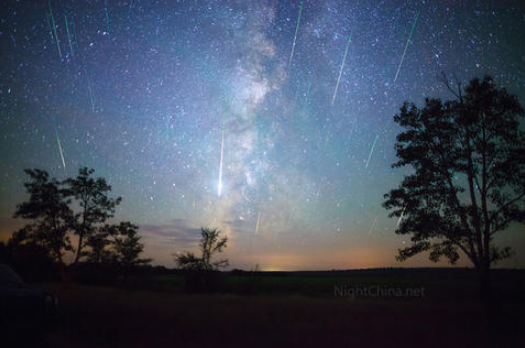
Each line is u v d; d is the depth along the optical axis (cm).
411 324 1065
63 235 3156
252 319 1098
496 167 1766
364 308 1438
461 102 1848
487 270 1723
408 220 1934
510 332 957
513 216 1703
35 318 694
